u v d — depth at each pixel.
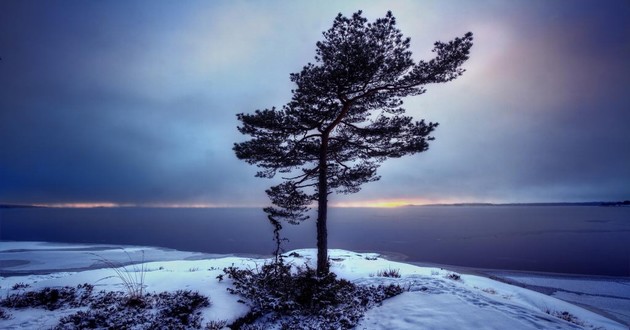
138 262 32.09
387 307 7.82
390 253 46.94
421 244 61.66
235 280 10.00
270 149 12.54
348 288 9.73
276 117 11.88
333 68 10.98
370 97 12.44
